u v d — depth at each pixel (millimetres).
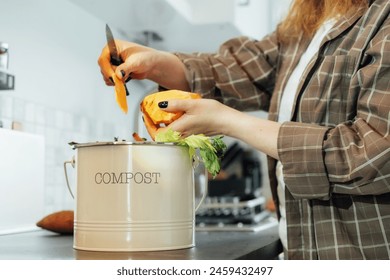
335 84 897
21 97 1600
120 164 778
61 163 1826
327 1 987
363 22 913
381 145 749
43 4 1715
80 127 1957
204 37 2133
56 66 1798
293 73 1064
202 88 1176
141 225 778
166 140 808
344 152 791
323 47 938
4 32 1516
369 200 860
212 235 1194
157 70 1141
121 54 1077
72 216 1163
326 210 896
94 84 2074
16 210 1276
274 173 1073
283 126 826
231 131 845
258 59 1235
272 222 1749
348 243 876
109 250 779
